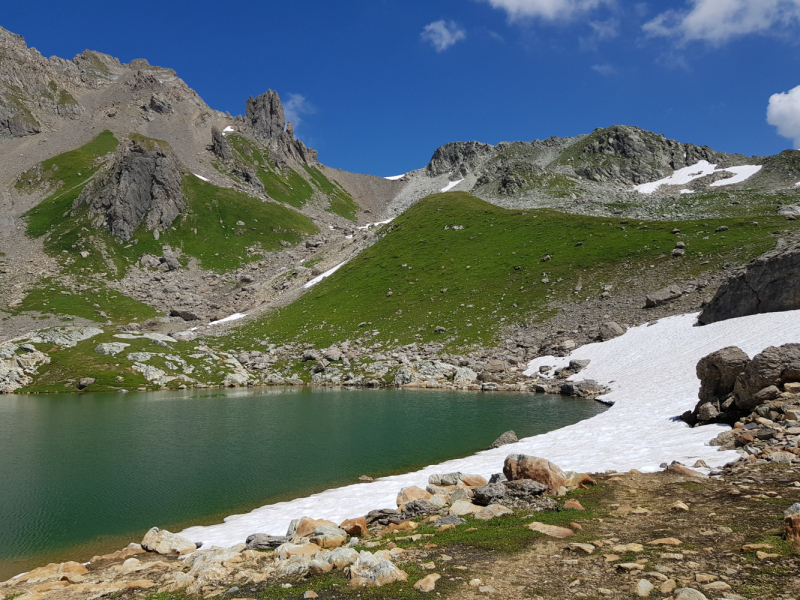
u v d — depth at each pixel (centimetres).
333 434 3981
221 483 2758
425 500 1814
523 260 11119
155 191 18288
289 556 1364
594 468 2205
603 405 4581
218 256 16875
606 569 998
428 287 11131
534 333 8000
